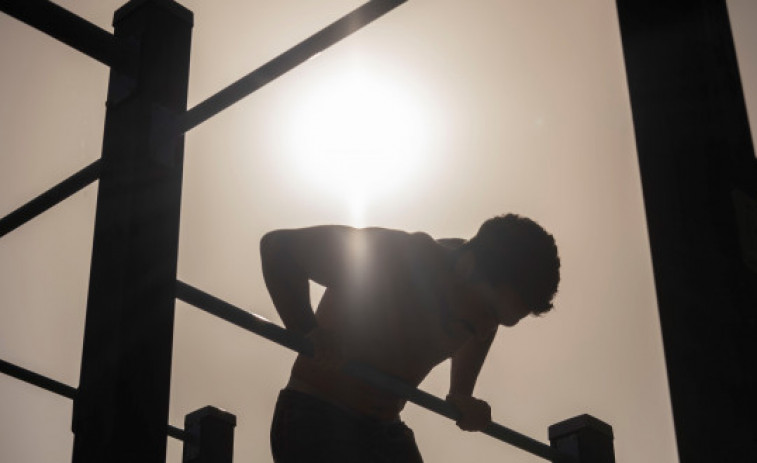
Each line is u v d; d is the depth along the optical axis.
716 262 1.16
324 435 2.21
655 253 1.21
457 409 2.37
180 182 1.78
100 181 1.76
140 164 1.72
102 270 1.66
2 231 2.15
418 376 2.35
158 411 1.57
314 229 2.19
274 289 2.08
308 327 2.02
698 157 1.22
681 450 1.11
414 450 2.39
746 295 1.14
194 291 1.75
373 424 2.27
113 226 1.69
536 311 2.30
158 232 1.70
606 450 2.72
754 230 1.19
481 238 2.32
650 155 1.25
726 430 1.09
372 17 1.74
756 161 1.25
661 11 1.31
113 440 1.51
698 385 1.12
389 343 2.27
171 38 1.87
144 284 1.63
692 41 1.27
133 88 1.79
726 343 1.12
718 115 1.23
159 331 1.62
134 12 1.88
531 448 2.56
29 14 1.69
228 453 2.84
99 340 1.61
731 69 1.29
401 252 2.29
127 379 1.55
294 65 1.80
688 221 1.20
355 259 2.22
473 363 2.68
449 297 2.32
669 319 1.17
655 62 1.29
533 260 2.26
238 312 1.83
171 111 1.82
